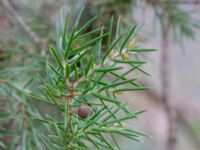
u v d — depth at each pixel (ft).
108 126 0.71
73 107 0.72
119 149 0.71
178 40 1.47
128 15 1.40
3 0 1.36
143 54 1.13
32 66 1.13
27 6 1.50
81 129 0.70
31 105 1.01
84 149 0.71
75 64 0.69
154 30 1.42
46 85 0.70
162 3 1.42
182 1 1.44
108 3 1.36
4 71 1.10
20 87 1.05
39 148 0.94
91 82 0.74
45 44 1.29
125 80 0.70
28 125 0.97
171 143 1.64
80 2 1.40
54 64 1.19
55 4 1.52
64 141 0.71
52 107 1.10
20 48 1.27
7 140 1.01
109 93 0.78
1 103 1.10
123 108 0.70
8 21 1.36
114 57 0.74
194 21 1.44
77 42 1.11
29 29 1.30
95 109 0.74
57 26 0.73
